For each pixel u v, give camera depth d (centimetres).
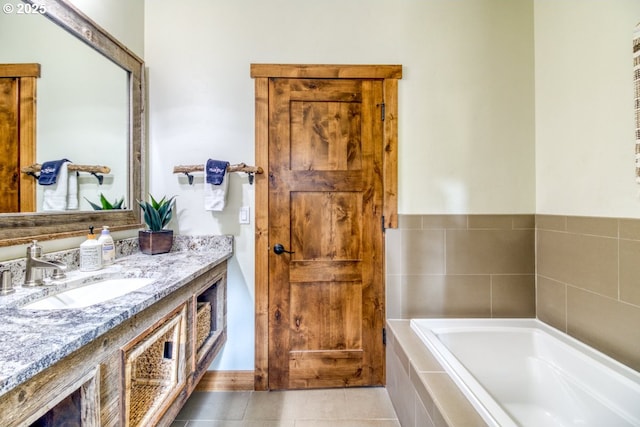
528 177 189
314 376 190
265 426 156
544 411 148
